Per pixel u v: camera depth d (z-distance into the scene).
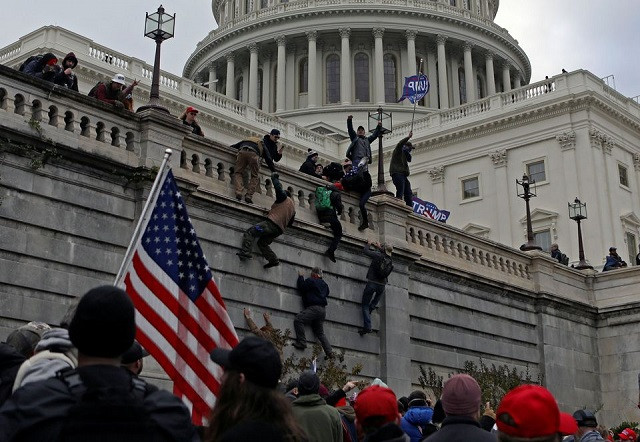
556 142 55.97
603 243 52.97
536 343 26.42
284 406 4.76
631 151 58.50
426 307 22.19
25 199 14.25
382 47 80.56
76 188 15.03
